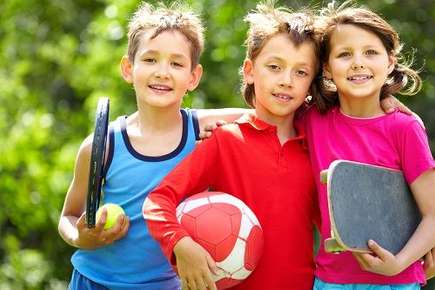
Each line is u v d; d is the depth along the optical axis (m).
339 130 6.27
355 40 6.19
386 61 6.23
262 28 6.41
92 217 6.23
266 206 6.29
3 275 19.08
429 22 15.68
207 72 16.48
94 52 18.19
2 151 19.14
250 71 6.57
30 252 19.33
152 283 6.64
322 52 6.41
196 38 6.82
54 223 19.55
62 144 20.50
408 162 6.05
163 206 6.08
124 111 16.88
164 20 6.72
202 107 15.96
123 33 17.14
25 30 22.70
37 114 19.45
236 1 16.27
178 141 6.72
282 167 6.33
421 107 15.29
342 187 5.60
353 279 6.10
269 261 6.27
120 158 6.70
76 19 22.86
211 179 6.43
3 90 20.81
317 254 6.39
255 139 6.39
